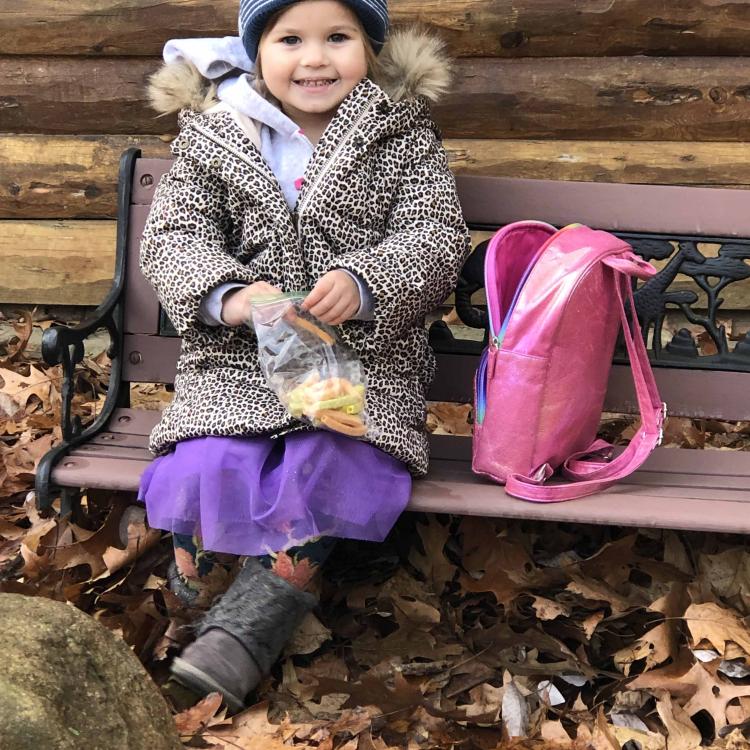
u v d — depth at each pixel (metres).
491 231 2.14
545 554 2.10
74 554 1.90
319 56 1.84
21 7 2.84
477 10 2.73
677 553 2.04
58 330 1.87
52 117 2.94
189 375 1.89
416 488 1.79
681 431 2.61
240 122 1.91
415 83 1.96
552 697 1.68
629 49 2.77
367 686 1.64
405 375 1.91
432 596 1.92
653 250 2.11
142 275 2.16
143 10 2.81
